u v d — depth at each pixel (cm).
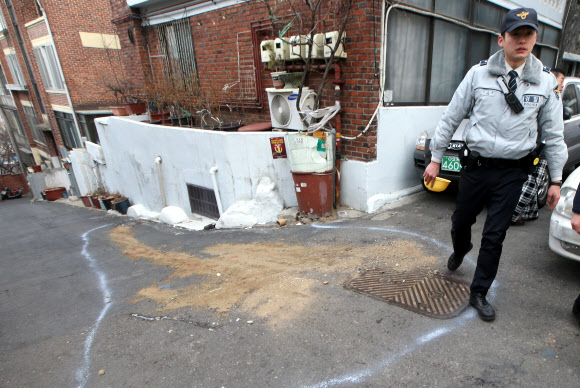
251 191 634
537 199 470
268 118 732
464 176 279
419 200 593
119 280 462
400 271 367
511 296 309
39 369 277
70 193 2048
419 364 240
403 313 295
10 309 414
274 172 616
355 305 312
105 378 257
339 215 566
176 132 743
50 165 2511
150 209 955
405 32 563
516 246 400
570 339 254
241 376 244
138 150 901
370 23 493
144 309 359
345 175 584
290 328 290
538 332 263
